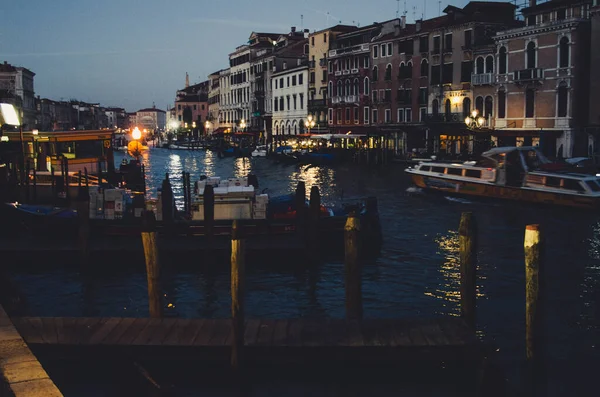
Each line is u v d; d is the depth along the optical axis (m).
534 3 37.34
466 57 41.91
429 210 23.22
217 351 8.15
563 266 14.56
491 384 7.57
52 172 20.22
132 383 7.68
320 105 60.47
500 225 19.84
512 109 37.81
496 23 41.78
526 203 23.19
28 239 15.34
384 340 8.23
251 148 66.19
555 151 35.25
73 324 8.80
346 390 8.03
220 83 93.69
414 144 48.31
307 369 8.27
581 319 10.94
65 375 8.26
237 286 7.98
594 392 8.15
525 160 23.84
